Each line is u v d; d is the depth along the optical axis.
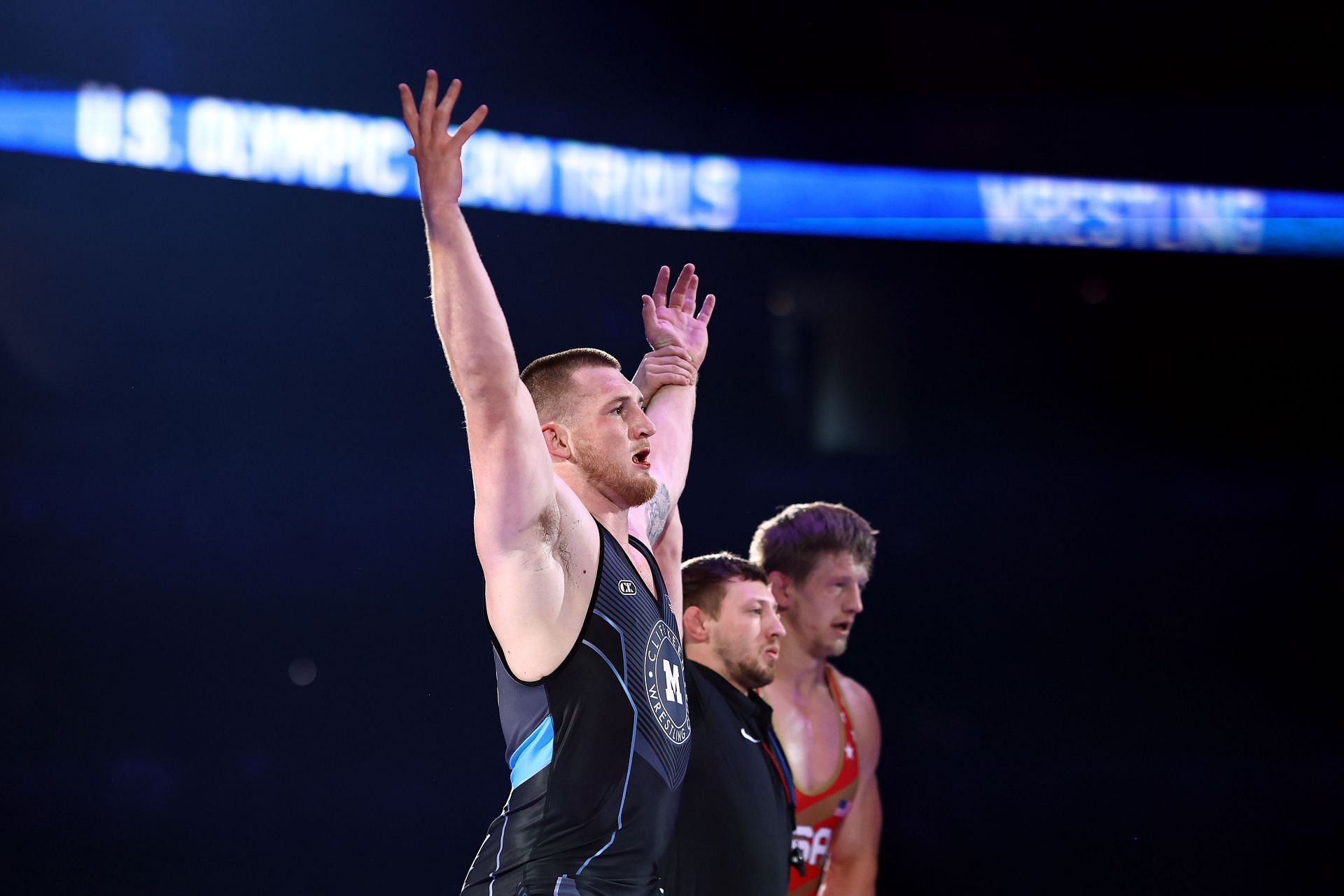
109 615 20.16
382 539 22.09
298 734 19.69
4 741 18.36
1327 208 26.67
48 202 19.97
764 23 24.12
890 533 25.50
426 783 19.12
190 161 20.25
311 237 21.98
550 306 24.80
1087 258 26.92
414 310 22.80
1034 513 25.92
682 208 25.36
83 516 20.59
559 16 22.81
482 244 24.17
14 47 18.98
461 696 21.14
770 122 25.80
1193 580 25.38
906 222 26.48
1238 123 26.34
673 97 24.94
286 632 20.98
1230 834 19.56
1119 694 23.58
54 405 20.84
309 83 21.05
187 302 21.50
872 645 24.30
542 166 23.91
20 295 20.28
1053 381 27.02
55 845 16.41
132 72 19.69
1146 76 25.89
